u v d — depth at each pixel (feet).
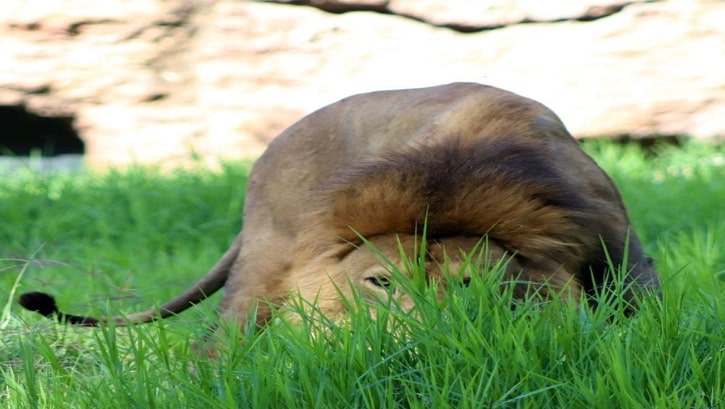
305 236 26.50
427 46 77.41
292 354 22.00
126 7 76.59
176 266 43.45
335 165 30.94
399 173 24.53
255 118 77.82
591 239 25.07
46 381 23.66
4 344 27.73
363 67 77.87
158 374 22.97
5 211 54.75
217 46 77.71
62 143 81.71
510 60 76.59
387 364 21.08
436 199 23.91
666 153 71.82
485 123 27.32
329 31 77.92
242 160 68.49
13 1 76.28
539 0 76.18
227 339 24.73
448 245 23.71
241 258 31.01
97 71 76.89
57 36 76.74
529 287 23.20
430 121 28.66
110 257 44.88
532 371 19.84
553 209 24.21
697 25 74.69
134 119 77.30
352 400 20.29
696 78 74.90
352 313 22.34
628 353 19.86
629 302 25.17
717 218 48.98
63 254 47.91
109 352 23.63
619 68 75.46
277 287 29.22
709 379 20.30
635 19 75.15
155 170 65.67
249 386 21.06
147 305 35.81
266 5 77.87
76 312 34.94
